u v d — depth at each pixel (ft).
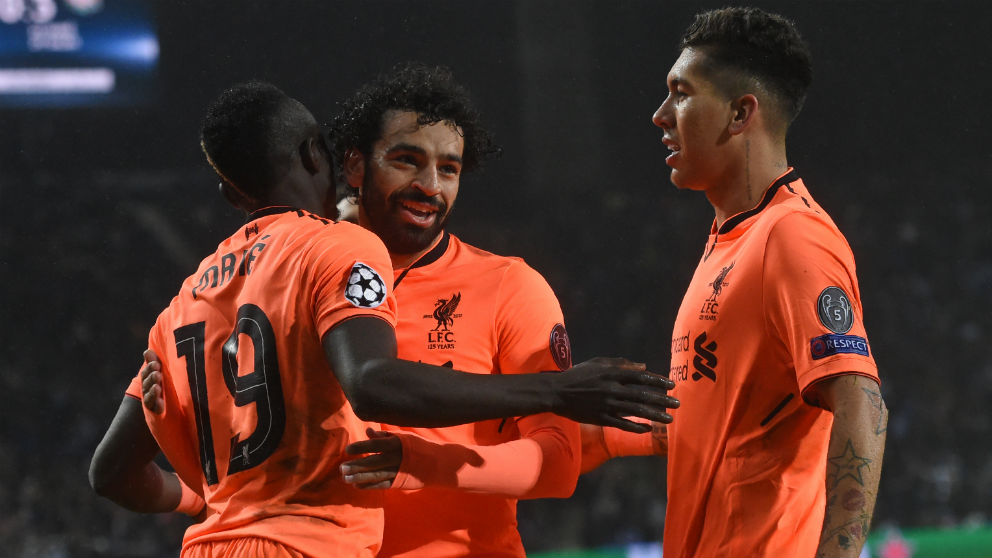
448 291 23.21
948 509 124.67
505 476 20.42
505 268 23.63
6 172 148.05
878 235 159.74
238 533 18.24
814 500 20.71
